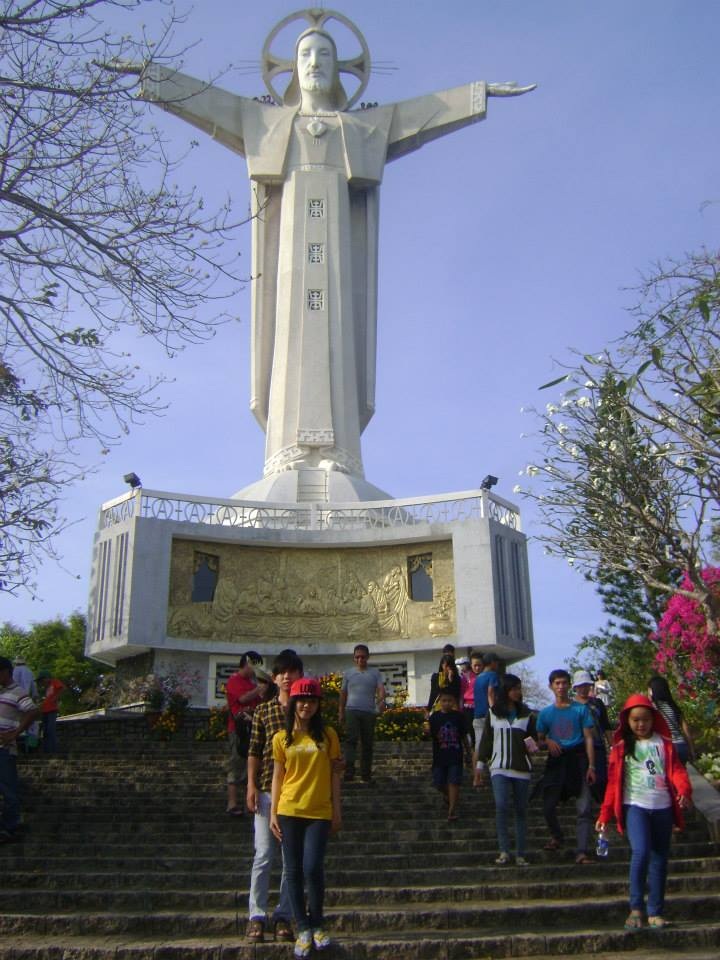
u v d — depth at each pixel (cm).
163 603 2472
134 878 967
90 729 2211
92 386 1236
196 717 2166
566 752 1066
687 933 767
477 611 2512
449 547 2627
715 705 1634
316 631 2606
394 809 1300
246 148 3341
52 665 4481
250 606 2602
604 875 998
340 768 741
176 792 1412
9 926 812
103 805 1328
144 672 2478
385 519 2697
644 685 2508
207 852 1095
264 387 3256
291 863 706
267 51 3503
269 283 3341
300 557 2673
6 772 1130
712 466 1415
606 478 1725
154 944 750
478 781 1402
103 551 2572
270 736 782
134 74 1222
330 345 3155
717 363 1302
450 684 1385
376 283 3366
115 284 1206
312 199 3297
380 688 1464
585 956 733
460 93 3391
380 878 976
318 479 2925
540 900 909
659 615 2445
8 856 1074
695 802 1273
